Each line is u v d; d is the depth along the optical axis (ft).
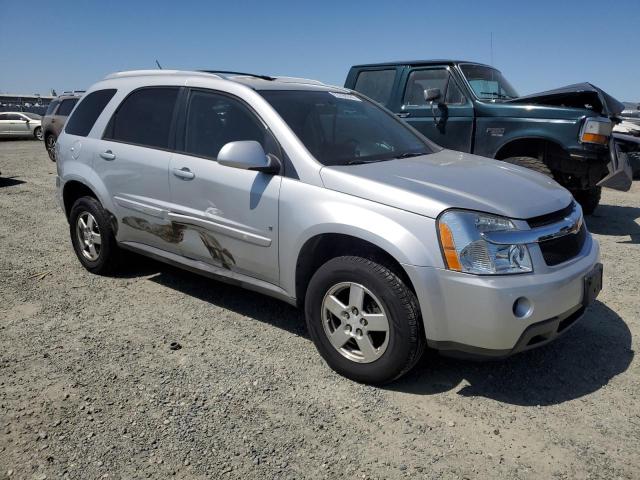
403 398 10.59
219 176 12.78
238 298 15.57
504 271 9.68
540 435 9.51
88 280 17.03
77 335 13.23
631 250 20.66
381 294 10.28
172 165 13.84
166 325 13.82
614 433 9.55
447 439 9.38
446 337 10.00
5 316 14.34
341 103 14.34
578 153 22.03
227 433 9.46
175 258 14.52
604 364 11.91
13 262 18.92
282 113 12.51
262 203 11.97
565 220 10.84
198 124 13.78
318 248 11.62
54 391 10.71
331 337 11.28
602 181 20.68
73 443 9.17
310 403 10.38
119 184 15.43
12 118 84.89
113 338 13.07
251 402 10.40
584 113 21.99
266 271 12.33
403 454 8.99
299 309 14.83
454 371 11.59
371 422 9.82
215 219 12.94
